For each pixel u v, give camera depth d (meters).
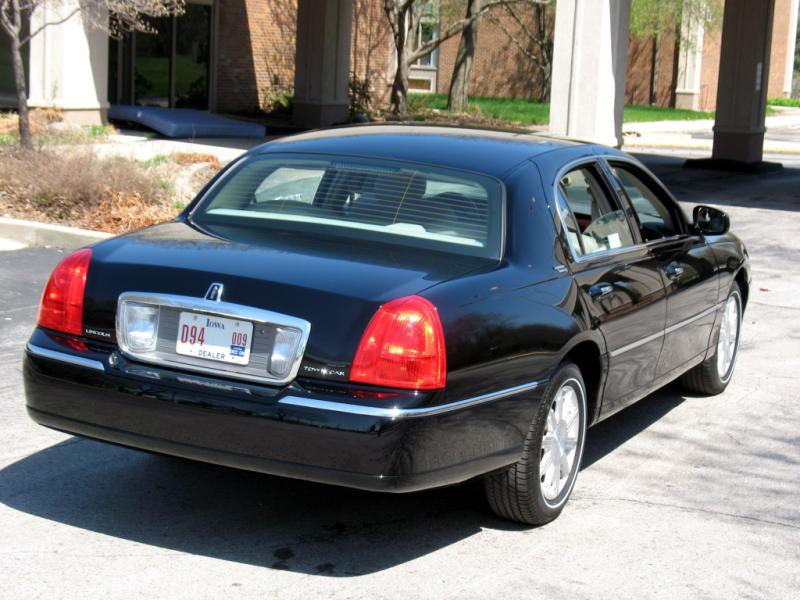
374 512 4.95
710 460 5.98
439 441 4.09
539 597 4.17
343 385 4.02
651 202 6.24
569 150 5.49
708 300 6.55
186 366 4.21
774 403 7.16
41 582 4.05
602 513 5.10
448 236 4.68
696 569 4.52
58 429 4.50
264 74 30.03
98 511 4.79
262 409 4.03
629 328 5.37
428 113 33.62
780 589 4.37
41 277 9.37
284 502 5.02
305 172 5.11
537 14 45.59
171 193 12.69
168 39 27.09
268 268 4.27
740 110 23.89
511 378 4.40
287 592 4.09
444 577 4.30
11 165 12.48
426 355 4.04
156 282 4.30
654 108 44.78
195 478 5.27
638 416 6.77
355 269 4.29
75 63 21.28
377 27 34.12
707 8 42.88
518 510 4.75
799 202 18.17
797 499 5.42
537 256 4.79
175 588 4.07
